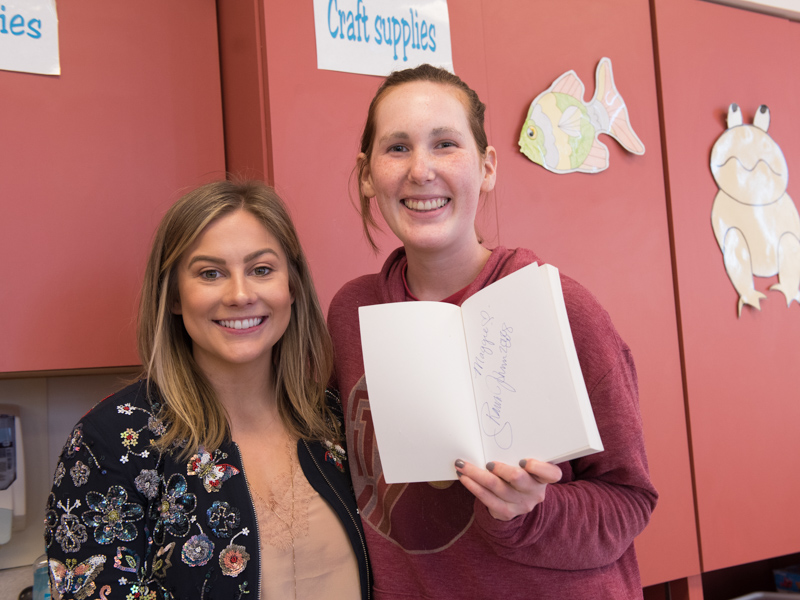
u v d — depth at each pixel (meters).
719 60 1.58
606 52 1.45
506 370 0.64
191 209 0.81
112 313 1.15
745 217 1.58
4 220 1.07
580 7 1.43
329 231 1.17
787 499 1.54
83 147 1.14
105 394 1.44
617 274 1.42
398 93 0.80
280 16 1.15
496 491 0.61
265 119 1.14
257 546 0.77
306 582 0.80
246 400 0.86
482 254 0.86
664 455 1.42
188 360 0.86
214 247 0.80
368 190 0.91
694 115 1.54
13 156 1.09
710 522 1.44
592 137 1.41
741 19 1.62
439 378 0.67
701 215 1.52
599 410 0.74
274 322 0.83
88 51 1.16
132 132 1.18
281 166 1.13
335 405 0.94
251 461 0.84
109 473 0.75
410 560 0.78
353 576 0.82
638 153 1.46
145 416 0.80
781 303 1.61
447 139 0.78
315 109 1.17
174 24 1.24
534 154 1.34
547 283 0.62
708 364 1.49
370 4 1.22
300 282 0.91
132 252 1.17
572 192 1.38
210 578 0.75
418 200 0.77
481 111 0.87
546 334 0.62
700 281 1.50
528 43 1.36
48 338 1.10
